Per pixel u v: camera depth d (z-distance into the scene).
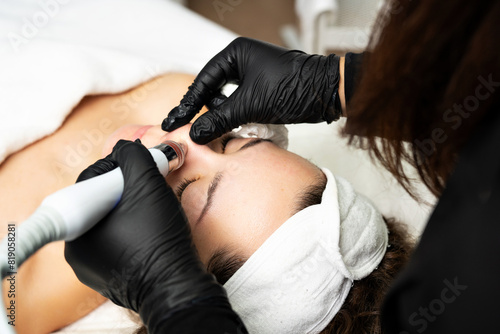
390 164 0.61
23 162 0.96
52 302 0.92
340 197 0.83
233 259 0.77
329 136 1.36
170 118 0.86
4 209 0.92
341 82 0.85
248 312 0.77
